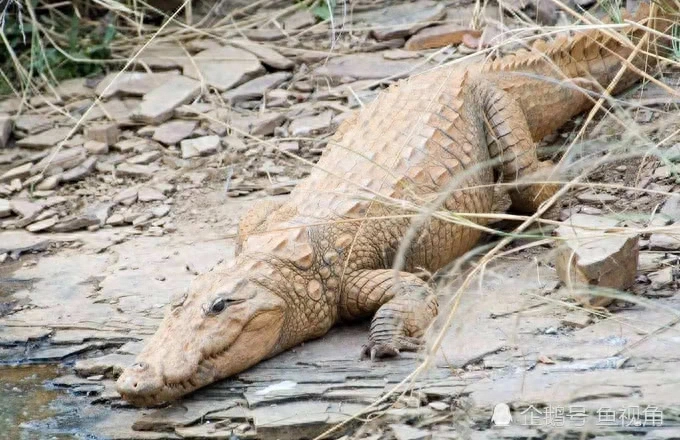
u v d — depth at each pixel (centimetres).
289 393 923
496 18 1562
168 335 949
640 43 1014
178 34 1666
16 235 1279
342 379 941
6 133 1479
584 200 1202
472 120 1184
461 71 1238
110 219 1295
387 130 1165
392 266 1074
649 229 908
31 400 974
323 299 1020
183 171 1377
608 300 1002
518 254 1137
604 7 1304
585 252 999
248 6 1678
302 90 1508
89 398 974
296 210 1077
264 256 1002
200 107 1488
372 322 995
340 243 1036
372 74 1506
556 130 1351
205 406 930
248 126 1433
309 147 1392
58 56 1648
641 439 816
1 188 1377
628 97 1362
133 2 1695
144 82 1555
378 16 1638
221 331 950
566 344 952
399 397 895
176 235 1250
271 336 981
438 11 1605
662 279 1034
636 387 871
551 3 1538
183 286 1131
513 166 1173
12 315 1108
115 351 1030
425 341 945
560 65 1304
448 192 941
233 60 1577
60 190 1373
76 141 1456
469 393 892
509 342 963
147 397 910
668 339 941
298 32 1636
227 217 1277
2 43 1667
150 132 1454
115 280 1157
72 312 1104
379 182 1087
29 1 1606
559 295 1023
